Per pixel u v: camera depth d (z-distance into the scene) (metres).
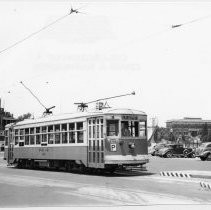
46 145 24.50
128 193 13.39
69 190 14.44
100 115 20.30
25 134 27.16
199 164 30.95
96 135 20.47
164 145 51.50
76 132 21.92
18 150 27.97
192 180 17.47
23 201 11.77
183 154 46.69
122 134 20.19
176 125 144.12
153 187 15.18
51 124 24.14
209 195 12.84
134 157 20.28
